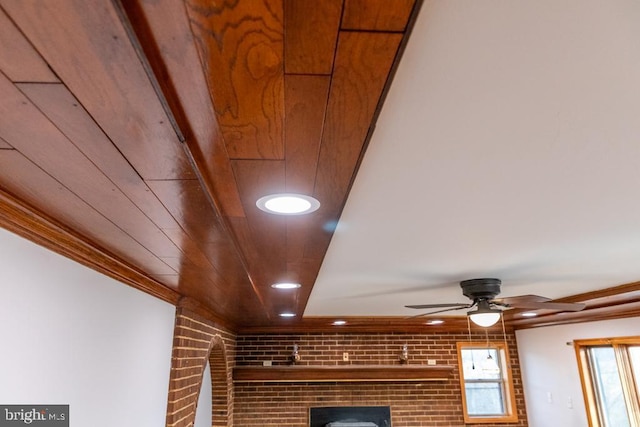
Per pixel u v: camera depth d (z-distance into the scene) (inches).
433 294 145.6
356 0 20.5
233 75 25.5
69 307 60.1
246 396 216.4
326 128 32.2
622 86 37.9
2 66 23.5
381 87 27.5
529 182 57.9
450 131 44.9
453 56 34.0
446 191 61.0
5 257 46.4
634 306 152.9
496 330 237.1
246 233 60.2
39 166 36.4
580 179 57.1
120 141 32.2
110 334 74.3
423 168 53.6
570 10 29.7
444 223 75.2
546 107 40.9
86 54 22.7
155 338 98.0
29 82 25.0
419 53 33.4
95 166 36.5
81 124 29.8
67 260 59.5
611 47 33.2
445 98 39.3
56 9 19.6
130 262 72.6
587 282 128.3
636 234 81.6
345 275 116.1
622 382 165.3
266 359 223.3
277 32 22.2
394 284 128.8
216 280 90.5
